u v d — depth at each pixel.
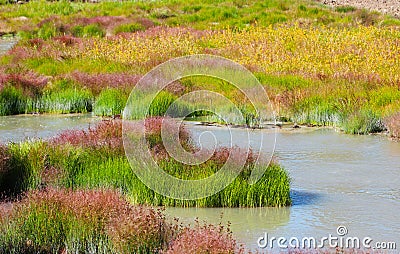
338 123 22.41
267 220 12.91
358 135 20.98
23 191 13.95
